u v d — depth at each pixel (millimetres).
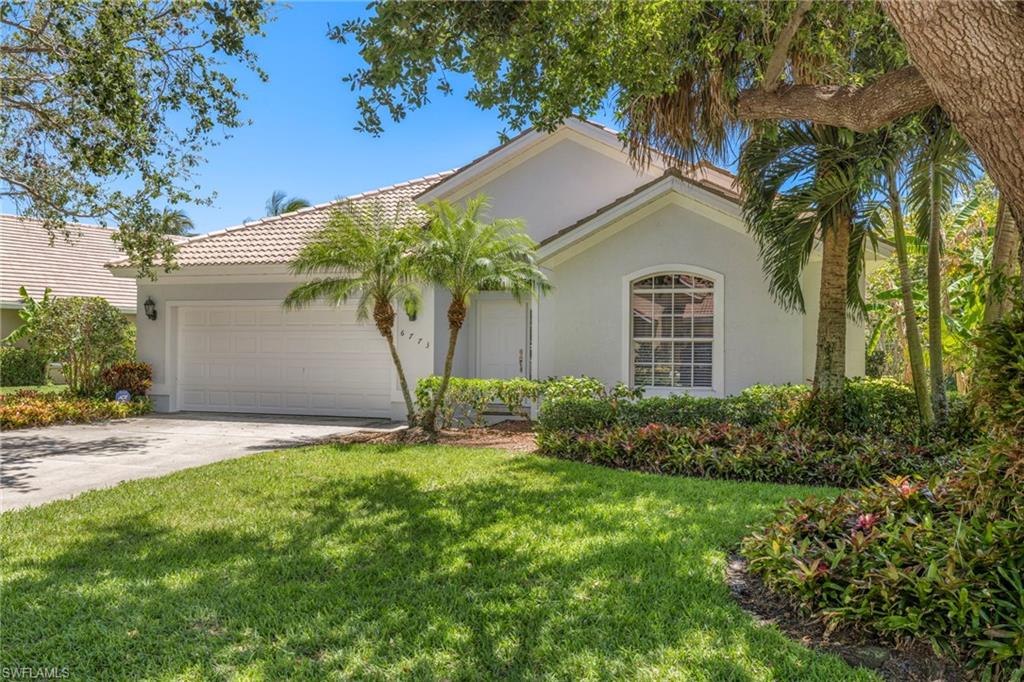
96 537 5867
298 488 7641
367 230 11352
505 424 13383
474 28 5855
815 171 8648
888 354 17906
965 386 12297
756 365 11781
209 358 16406
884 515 4797
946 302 12680
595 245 12672
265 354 16016
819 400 9164
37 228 25531
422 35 5488
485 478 8039
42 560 5262
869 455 7777
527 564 5008
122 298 25203
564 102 6691
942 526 4434
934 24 3529
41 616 4207
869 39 7676
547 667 3504
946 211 9336
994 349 3969
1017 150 3523
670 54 7492
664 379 12359
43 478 8719
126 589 4645
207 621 4133
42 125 11547
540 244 12500
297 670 3531
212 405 16406
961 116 3705
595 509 6516
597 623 4000
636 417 10148
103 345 16266
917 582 3660
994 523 3902
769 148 8617
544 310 12922
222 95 11438
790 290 9305
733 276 11891
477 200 11281
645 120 9172
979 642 3355
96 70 9430
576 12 6027
